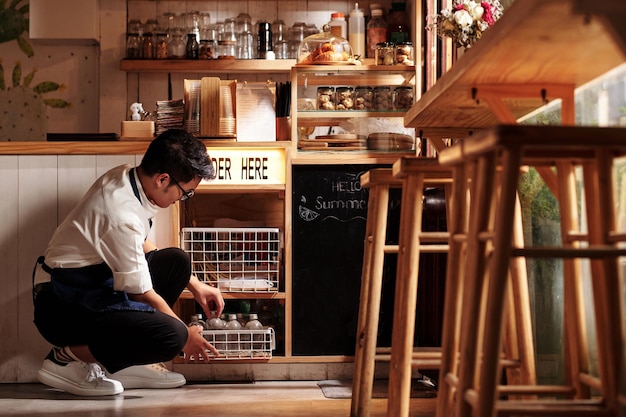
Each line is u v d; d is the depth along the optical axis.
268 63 4.88
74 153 3.87
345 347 3.90
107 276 3.28
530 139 1.45
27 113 5.07
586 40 1.71
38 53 5.07
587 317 2.45
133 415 3.03
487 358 1.50
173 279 3.60
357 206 3.94
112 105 5.02
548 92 2.21
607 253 1.47
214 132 3.93
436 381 3.54
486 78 2.12
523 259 2.28
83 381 3.46
